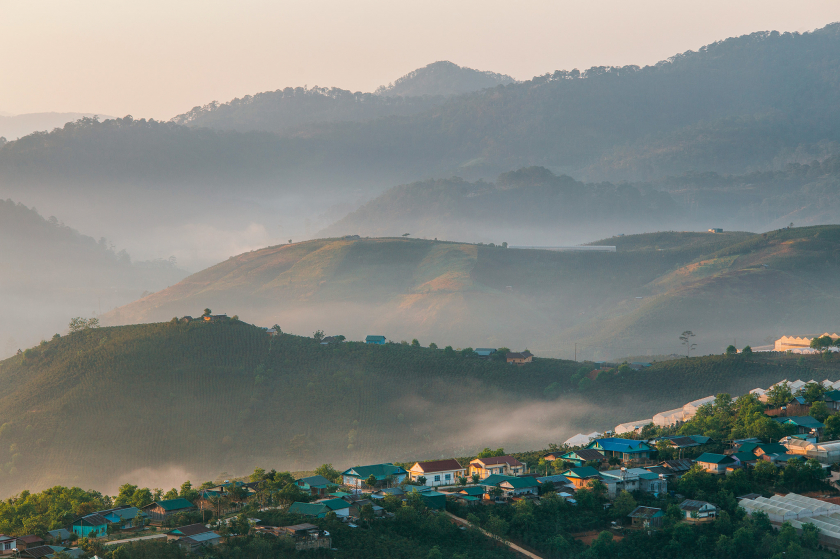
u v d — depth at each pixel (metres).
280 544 128.50
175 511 146.25
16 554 123.50
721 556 141.75
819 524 147.88
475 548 137.88
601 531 147.88
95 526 135.88
